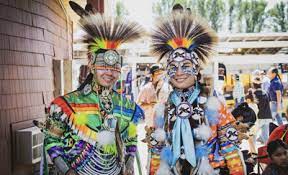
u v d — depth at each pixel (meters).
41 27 4.84
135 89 10.92
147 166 2.80
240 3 32.94
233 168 2.66
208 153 2.69
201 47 2.84
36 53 4.63
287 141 3.60
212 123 2.71
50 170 2.89
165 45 2.86
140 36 2.99
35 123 3.29
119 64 2.95
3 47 3.71
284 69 11.88
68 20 6.42
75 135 2.81
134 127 3.00
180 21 2.82
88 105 2.84
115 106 2.92
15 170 3.96
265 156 3.80
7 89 3.78
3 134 3.69
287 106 4.71
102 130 2.82
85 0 6.39
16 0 4.04
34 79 4.52
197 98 2.77
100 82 2.88
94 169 2.80
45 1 5.04
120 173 2.90
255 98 6.86
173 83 2.79
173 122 2.76
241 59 12.08
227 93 9.06
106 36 2.92
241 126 2.76
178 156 2.69
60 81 5.40
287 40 13.44
